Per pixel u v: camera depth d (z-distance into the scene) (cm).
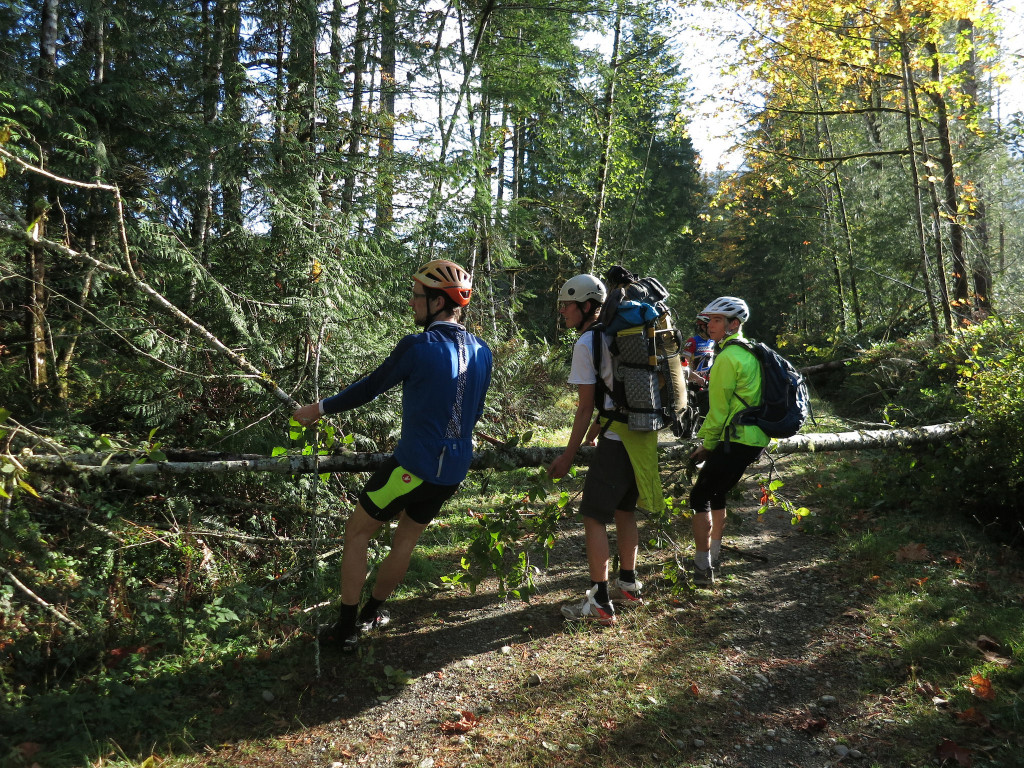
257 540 404
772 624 368
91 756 242
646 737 268
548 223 1446
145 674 297
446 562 452
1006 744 254
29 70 556
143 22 620
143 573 364
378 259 574
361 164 600
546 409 916
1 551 307
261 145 519
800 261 2273
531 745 262
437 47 854
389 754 258
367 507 313
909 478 564
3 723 251
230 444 453
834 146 1952
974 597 388
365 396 312
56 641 301
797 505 589
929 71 1339
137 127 569
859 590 407
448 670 319
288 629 345
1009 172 1597
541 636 353
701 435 403
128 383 463
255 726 272
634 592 391
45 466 329
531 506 568
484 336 809
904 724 274
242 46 619
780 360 398
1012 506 495
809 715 283
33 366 484
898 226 1588
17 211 512
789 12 1187
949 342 814
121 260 503
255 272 491
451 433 311
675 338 375
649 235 1906
